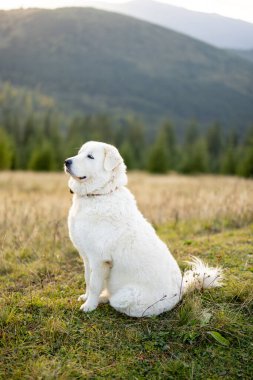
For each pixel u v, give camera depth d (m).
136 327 3.94
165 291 4.10
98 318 4.10
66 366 3.38
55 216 8.38
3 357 3.50
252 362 3.48
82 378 3.27
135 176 31.50
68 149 46.31
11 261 5.98
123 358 3.51
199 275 4.49
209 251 6.04
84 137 55.50
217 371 3.40
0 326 3.93
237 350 3.62
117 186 4.24
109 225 4.04
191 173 49.41
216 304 4.26
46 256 6.06
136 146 63.91
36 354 3.53
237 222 8.07
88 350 3.60
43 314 4.19
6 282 5.19
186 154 53.59
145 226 4.22
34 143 52.69
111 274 4.16
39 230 7.35
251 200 9.12
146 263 4.00
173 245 6.57
